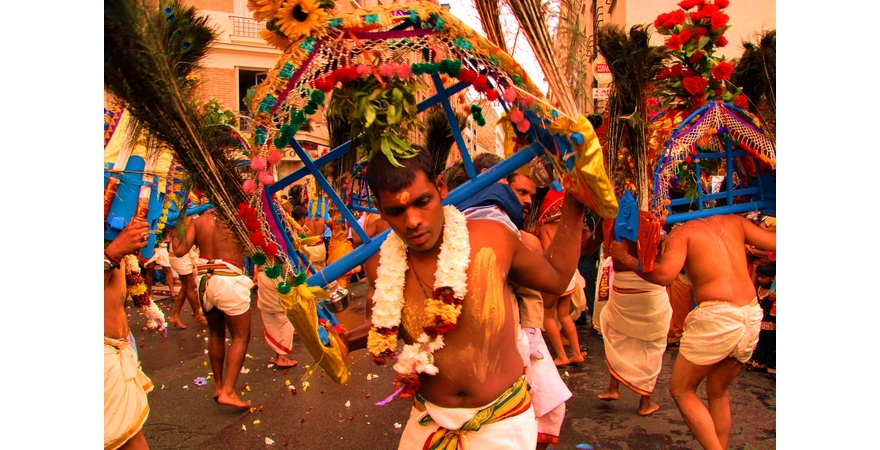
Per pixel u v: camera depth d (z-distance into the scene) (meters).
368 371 5.32
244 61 12.55
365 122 1.74
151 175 2.66
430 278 1.83
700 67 3.18
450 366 1.78
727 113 2.97
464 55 1.83
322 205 7.35
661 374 5.07
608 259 5.39
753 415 4.04
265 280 4.79
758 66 3.38
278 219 1.92
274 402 4.50
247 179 1.93
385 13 1.69
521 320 2.94
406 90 1.74
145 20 1.71
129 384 2.38
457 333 1.77
